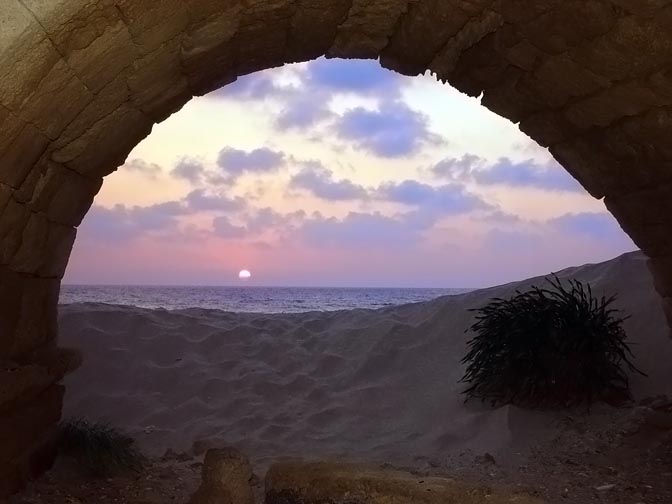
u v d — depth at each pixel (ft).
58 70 11.41
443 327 34.24
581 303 26.11
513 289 35.22
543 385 23.91
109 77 13.39
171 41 14.21
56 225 16.60
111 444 19.45
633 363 25.77
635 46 13.88
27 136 12.46
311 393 30.63
